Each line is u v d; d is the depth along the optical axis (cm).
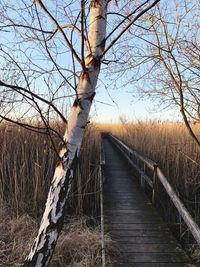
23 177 657
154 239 479
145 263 405
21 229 571
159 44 417
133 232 505
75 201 710
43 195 664
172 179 765
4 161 674
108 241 454
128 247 450
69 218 656
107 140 3034
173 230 611
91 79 224
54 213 220
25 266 219
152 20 404
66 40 218
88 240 519
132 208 634
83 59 217
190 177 734
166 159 818
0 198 656
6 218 609
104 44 229
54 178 225
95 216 690
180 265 400
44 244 218
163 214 694
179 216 643
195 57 420
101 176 698
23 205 643
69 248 509
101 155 809
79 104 224
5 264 491
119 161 1366
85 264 462
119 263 404
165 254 430
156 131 1034
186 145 760
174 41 403
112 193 761
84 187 716
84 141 743
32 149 684
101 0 231
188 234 567
